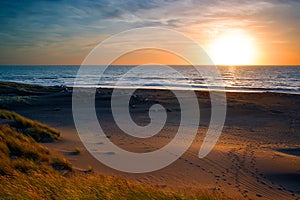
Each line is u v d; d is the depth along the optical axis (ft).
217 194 25.00
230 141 54.03
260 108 100.37
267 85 228.22
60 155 34.71
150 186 25.63
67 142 45.21
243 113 91.04
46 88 154.20
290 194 28.58
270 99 125.39
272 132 64.64
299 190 29.58
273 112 93.30
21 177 21.91
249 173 34.01
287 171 34.40
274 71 495.00
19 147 31.24
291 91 180.24
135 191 21.71
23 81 274.98
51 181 21.66
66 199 18.57
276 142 54.49
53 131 49.60
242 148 47.16
